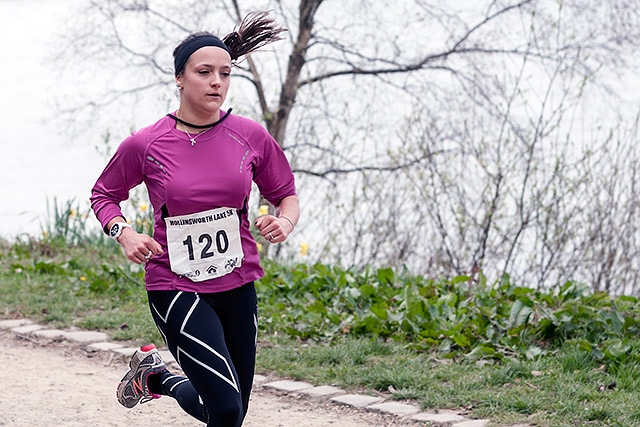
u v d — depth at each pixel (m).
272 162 5.20
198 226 4.87
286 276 11.13
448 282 11.21
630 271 13.09
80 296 11.20
